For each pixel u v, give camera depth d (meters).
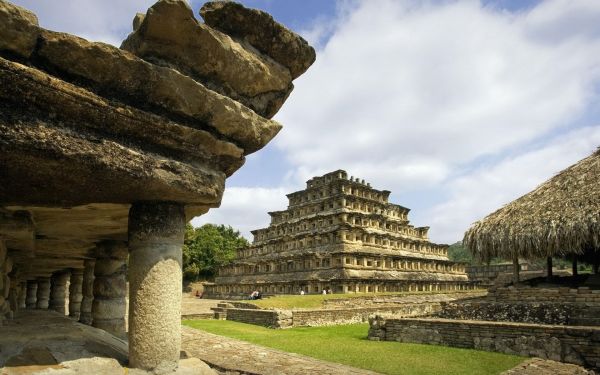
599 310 18.33
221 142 6.03
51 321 9.26
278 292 59.72
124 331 11.05
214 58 5.59
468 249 26.41
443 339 18.16
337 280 53.41
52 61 4.52
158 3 4.81
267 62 6.40
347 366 13.28
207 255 83.50
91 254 13.45
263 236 74.81
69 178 5.01
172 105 5.38
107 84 4.89
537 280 27.28
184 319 33.12
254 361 13.57
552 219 22.08
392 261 62.50
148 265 5.94
